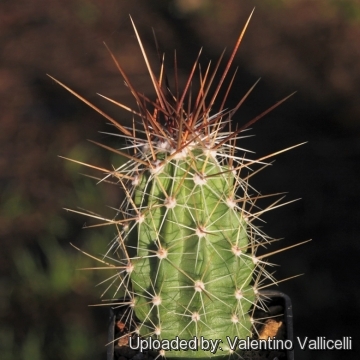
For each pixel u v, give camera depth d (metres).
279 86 0.87
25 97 0.89
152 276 0.40
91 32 1.02
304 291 0.60
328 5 1.02
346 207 0.69
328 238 0.65
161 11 1.05
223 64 0.91
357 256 0.63
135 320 0.42
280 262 0.62
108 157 0.76
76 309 0.59
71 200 0.71
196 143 0.39
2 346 0.57
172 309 0.40
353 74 0.88
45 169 0.76
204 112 0.40
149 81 0.89
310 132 0.79
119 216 0.61
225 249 0.39
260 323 0.42
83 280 0.61
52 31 1.04
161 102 0.40
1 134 0.83
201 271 0.39
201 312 0.40
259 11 1.03
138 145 0.40
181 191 0.39
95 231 0.66
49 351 0.56
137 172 0.40
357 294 0.59
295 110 0.82
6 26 1.06
